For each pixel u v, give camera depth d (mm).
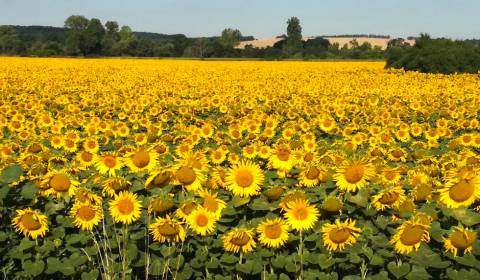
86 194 5324
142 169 5926
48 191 5637
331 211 5000
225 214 5211
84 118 15289
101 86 29203
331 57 95625
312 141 10062
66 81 32531
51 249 5090
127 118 17297
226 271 4969
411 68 46750
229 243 4762
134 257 4996
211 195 5234
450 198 4793
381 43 131750
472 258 4426
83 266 5082
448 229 5105
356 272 4855
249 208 5461
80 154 7668
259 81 35906
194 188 5285
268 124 13609
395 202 4984
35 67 47469
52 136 11375
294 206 4738
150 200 5117
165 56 111625
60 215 5566
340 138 13086
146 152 5961
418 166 8203
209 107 19781
